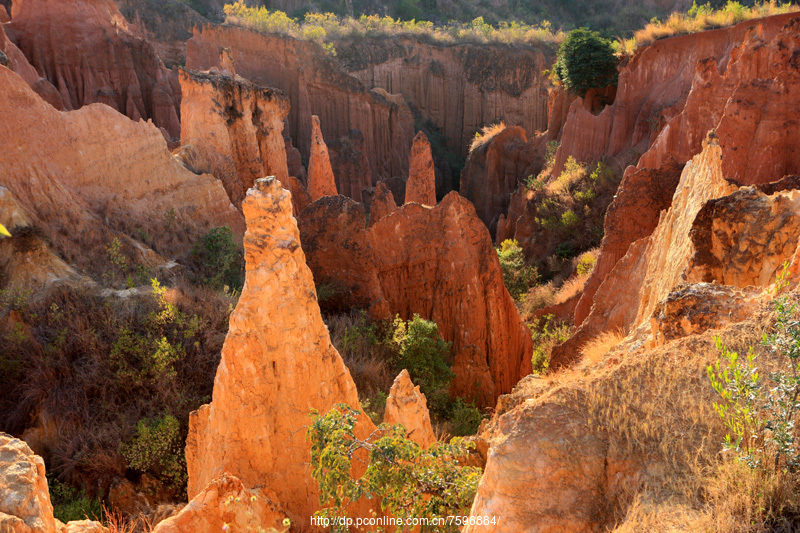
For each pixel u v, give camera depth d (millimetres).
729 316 6961
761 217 10023
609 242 20812
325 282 19922
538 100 77562
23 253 17141
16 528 4648
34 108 19172
